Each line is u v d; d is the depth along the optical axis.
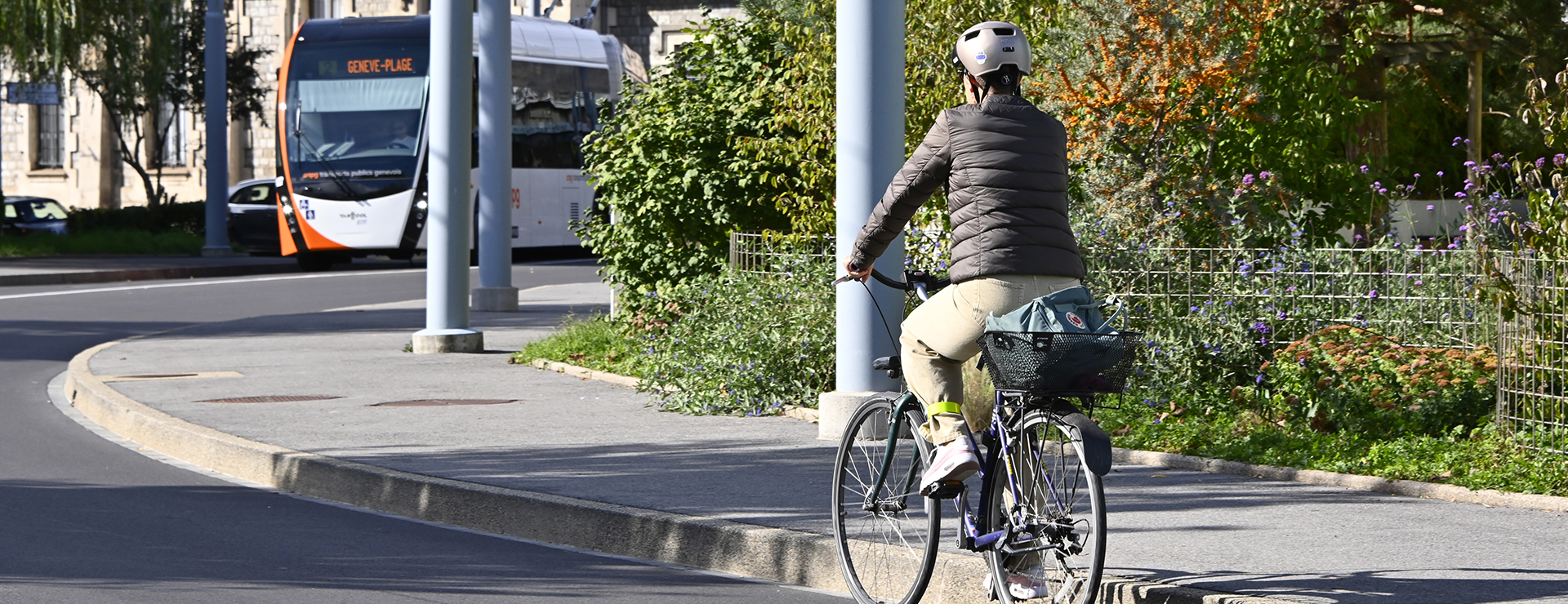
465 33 60.47
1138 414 37.97
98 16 151.00
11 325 77.31
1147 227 44.44
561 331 62.25
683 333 46.34
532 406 44.28
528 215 131.62
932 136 21.14
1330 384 35.97
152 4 154.25
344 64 120.19
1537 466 30.16
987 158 20.69
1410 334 39.19
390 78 119.44
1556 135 33.09
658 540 27.22
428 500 31.11
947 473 21.08
